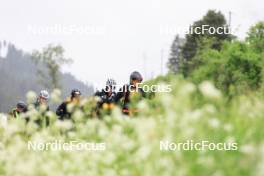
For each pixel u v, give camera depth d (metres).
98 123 11.66
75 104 13.02
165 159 8.58
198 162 8.59
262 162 7.40
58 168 10.74
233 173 8.20
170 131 8.89
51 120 12.97
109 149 10.35
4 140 12.75
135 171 9.25
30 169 10.76
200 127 8.96
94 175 10.30
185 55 79.38
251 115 10.12
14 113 19.83
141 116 9.73
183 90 8.89
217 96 8.67
